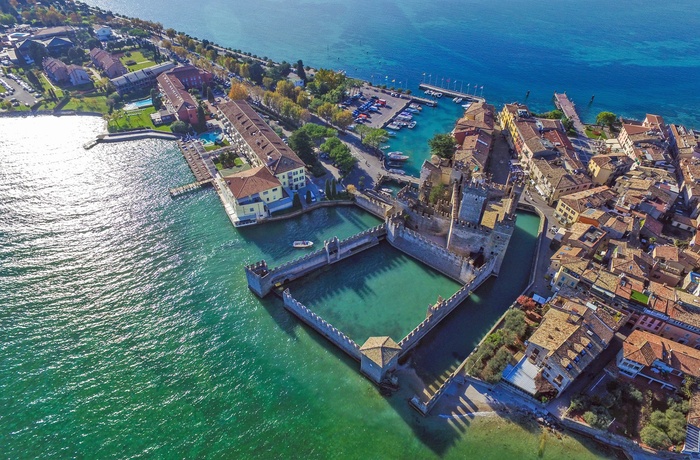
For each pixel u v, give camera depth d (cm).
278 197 13962
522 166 16275
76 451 7838
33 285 11019
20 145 17162
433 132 19362
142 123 18862
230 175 14050
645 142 16325
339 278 11600
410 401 8625
